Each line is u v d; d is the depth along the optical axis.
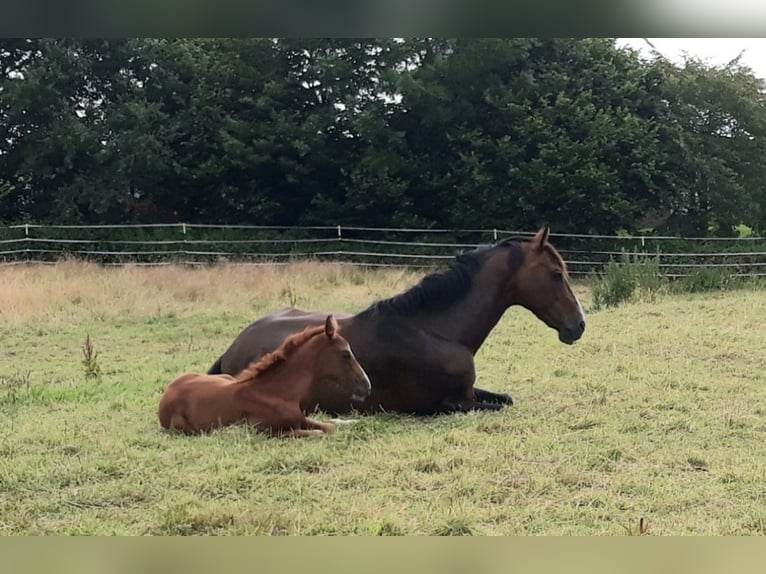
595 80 29.17
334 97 29.80
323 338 6.85
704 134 29.05
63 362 10.78
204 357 10.96
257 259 24.61
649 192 28.45
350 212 28.77
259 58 29.55
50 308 14.65
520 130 27.20
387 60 28.95
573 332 8.15
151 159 27.69
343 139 29.92
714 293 17.33
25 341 12.41
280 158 28.42
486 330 7.98
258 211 28.91
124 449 6.18
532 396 8.23
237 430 6.49
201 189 29.59
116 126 28.39
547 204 27.41
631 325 12.57
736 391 8.27
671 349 10.57
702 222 29.34
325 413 7.27
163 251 24.77
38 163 28.34
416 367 7.53
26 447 6.27
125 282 16.92
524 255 8.09
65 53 28.11
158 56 29.44
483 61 27.28
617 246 26.56
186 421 6.72
